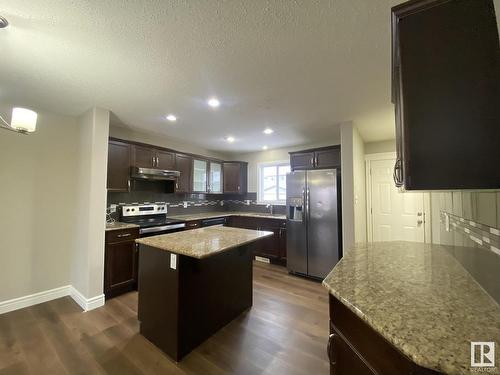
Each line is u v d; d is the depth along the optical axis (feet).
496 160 2.65
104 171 8.62
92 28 4.51
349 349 3.24
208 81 6.63
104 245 8.70
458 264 4.41
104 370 5.37
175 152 13.02
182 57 5.47
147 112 9.09
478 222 3.78
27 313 7.88
